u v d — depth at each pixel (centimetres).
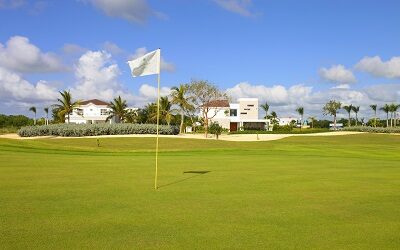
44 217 993
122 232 874
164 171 2000
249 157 3019
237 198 1277
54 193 1320
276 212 1084
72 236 839
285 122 16662
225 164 2419
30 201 1187
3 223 933
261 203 1202
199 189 1441
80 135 6178
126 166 2214
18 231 870
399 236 872
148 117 10069
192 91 8425
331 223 975
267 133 9100
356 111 12181
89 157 2814
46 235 844
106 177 1730
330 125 16488
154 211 1075
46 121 11269
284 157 3053
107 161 2512
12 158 2562
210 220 987
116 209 1093
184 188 1459
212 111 11031
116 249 761
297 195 1346
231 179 1720
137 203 1177
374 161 2772
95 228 901
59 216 1005
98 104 10956
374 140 6981
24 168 2025
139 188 1445
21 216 1001
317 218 1023
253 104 11800
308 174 1938
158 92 1549
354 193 1398
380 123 14425
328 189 1480
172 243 802
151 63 1548
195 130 10406
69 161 2461
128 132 6575
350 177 1841
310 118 15538
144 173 1894
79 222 950
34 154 2909
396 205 1194
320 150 4097
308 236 862
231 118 11750
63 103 8656
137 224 940
